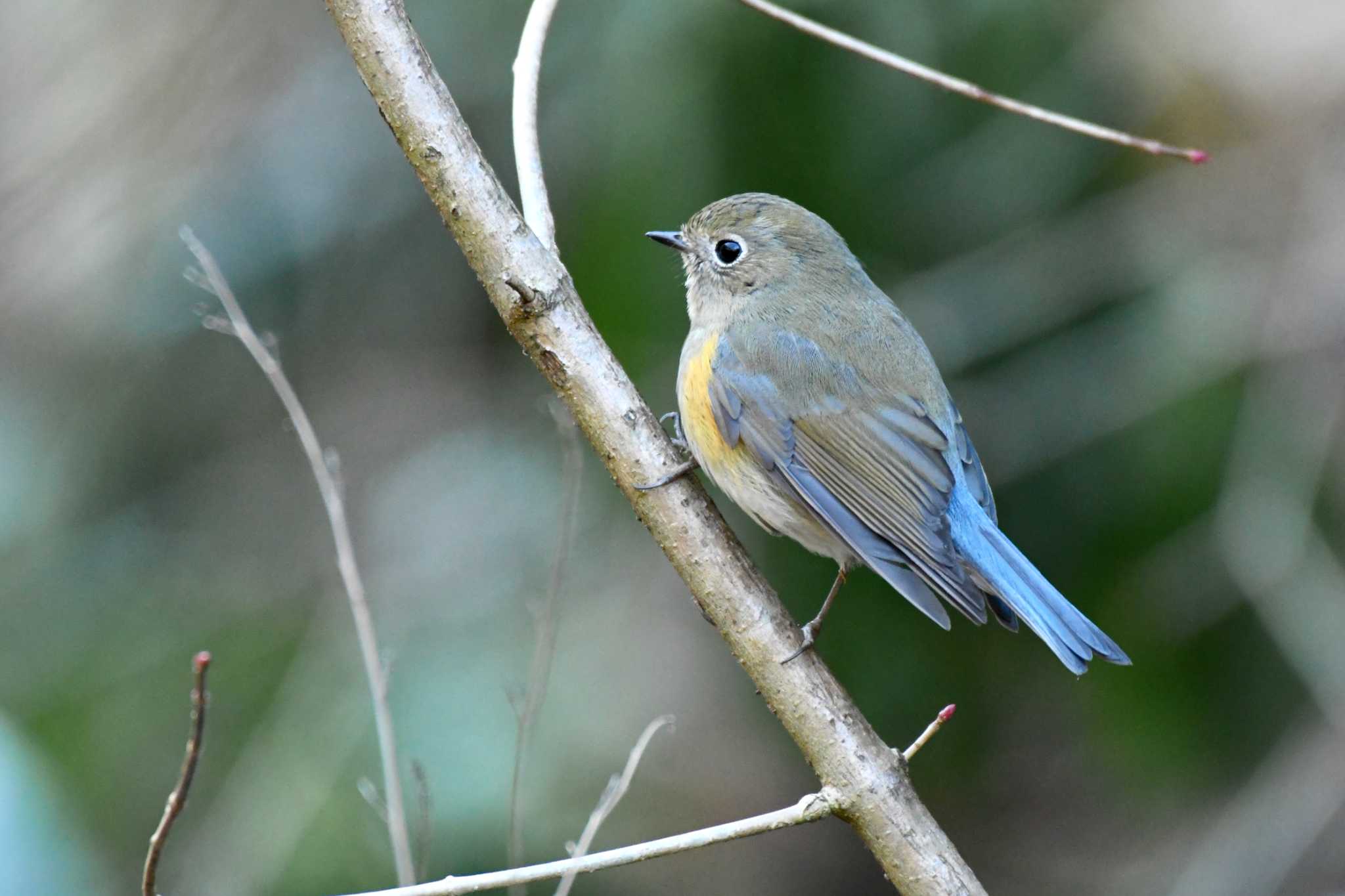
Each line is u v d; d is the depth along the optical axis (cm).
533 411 1235
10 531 1173
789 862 1306
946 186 1034
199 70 1184
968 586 752
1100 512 1066
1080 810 1232
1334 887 1180
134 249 1188
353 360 1259
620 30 1006
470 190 621
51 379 1212
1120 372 1068
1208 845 1058
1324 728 1049
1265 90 1093
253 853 1002
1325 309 1048
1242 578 1010
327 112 1212
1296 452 1029
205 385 1222
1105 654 716
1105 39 1026
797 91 985
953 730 1125
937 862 595
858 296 860
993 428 1084
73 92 1188
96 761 1078
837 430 804
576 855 707
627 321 1005
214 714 1100
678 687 1271
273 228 1205
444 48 1084
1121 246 1084
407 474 1243
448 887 558
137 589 1186
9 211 1174
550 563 1161
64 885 894
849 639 1079
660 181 994
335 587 1190
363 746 1042
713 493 1093
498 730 1059
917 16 986
